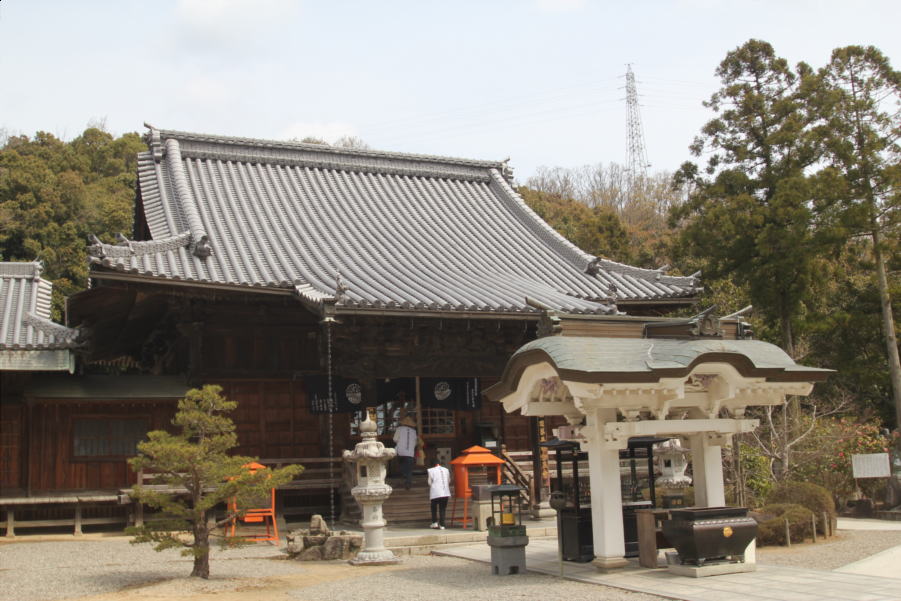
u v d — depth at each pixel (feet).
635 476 43.52
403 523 63.41
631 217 273.13
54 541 56.59
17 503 57.93
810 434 74.18
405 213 91.66
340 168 97.35
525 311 67.82
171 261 66.23
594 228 156.66
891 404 104.12
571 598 32.50
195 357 66.74
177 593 37.55
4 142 249.96
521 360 39.52
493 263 83.20
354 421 71.61
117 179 191.93
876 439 80.84
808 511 52.47
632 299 79.46
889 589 32.09
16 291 66.23
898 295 89.92
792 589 32.30
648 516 38.47
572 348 37.22
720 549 36.19
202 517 42.37
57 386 61.36
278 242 77.82
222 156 92.12
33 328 60.44
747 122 97.96
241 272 67.05
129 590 38.63
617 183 302.45
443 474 59.06
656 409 39.22
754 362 38.68
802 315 96.37
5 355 57.31
